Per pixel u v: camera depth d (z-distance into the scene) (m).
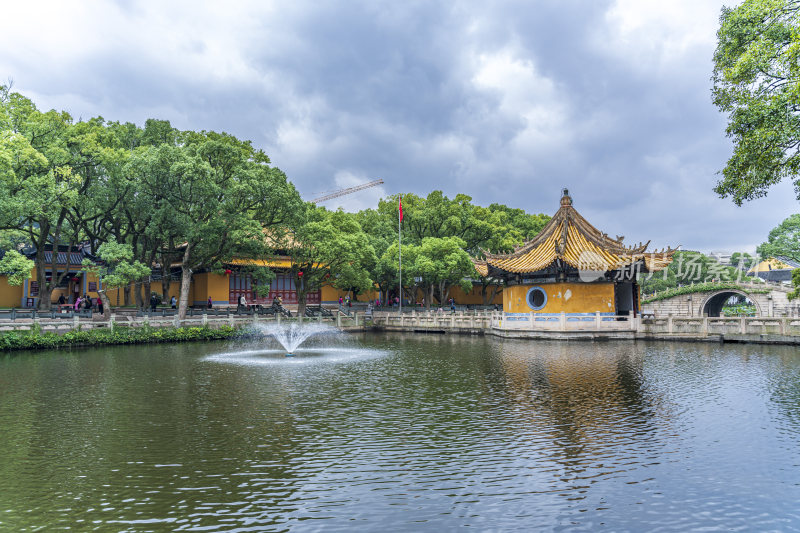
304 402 17.78
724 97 19.95
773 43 17.44
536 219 95.12
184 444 13.05
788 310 58.59
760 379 21.70
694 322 38.50
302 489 10.20
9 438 13.62
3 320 35.47
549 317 41.78
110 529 8.61
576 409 16.52
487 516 8.99
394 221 81.62
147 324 40.94
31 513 9.23
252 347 37.56
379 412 16.30
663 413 15.91
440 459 11.84
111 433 14.05
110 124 46.22
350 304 65.19
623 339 40.25
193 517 9.04
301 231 50.91
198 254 46.66
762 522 8.74
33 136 36.19
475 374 23.73
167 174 39.78
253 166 44.88
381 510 9.24
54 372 24.88
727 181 19.00
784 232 71.69
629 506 9.36
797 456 11.91
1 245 41.22
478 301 86.81
